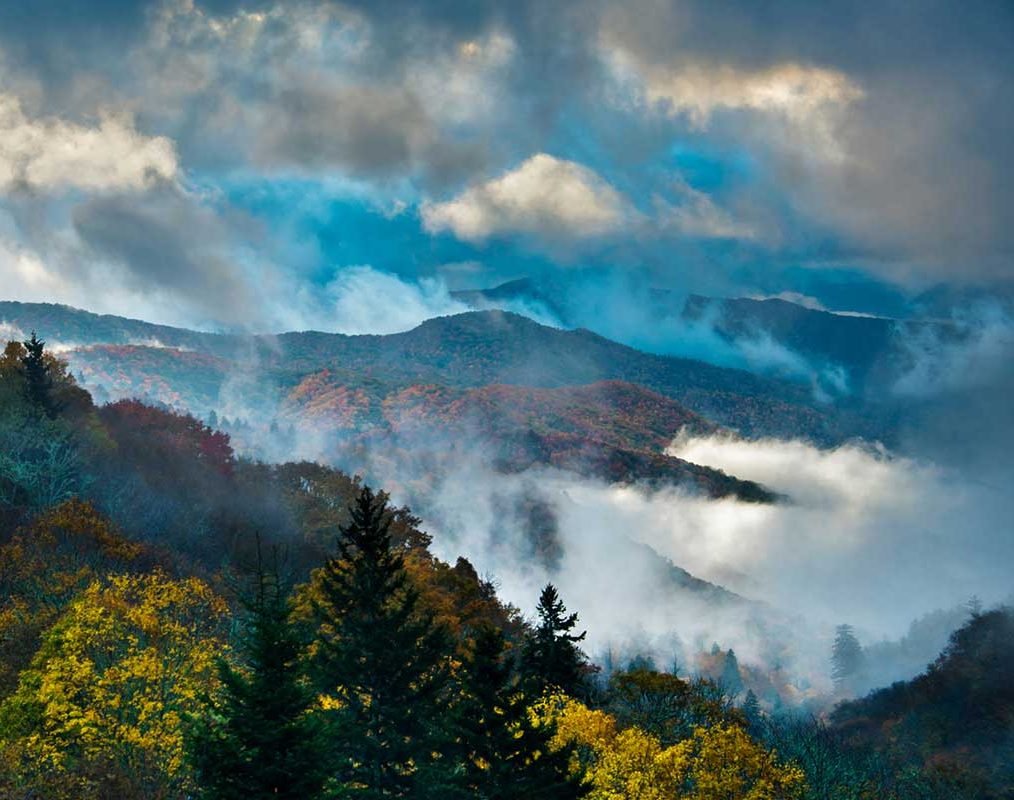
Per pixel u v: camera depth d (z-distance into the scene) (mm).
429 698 45406
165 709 44562
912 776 117562
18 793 38781
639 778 53906
